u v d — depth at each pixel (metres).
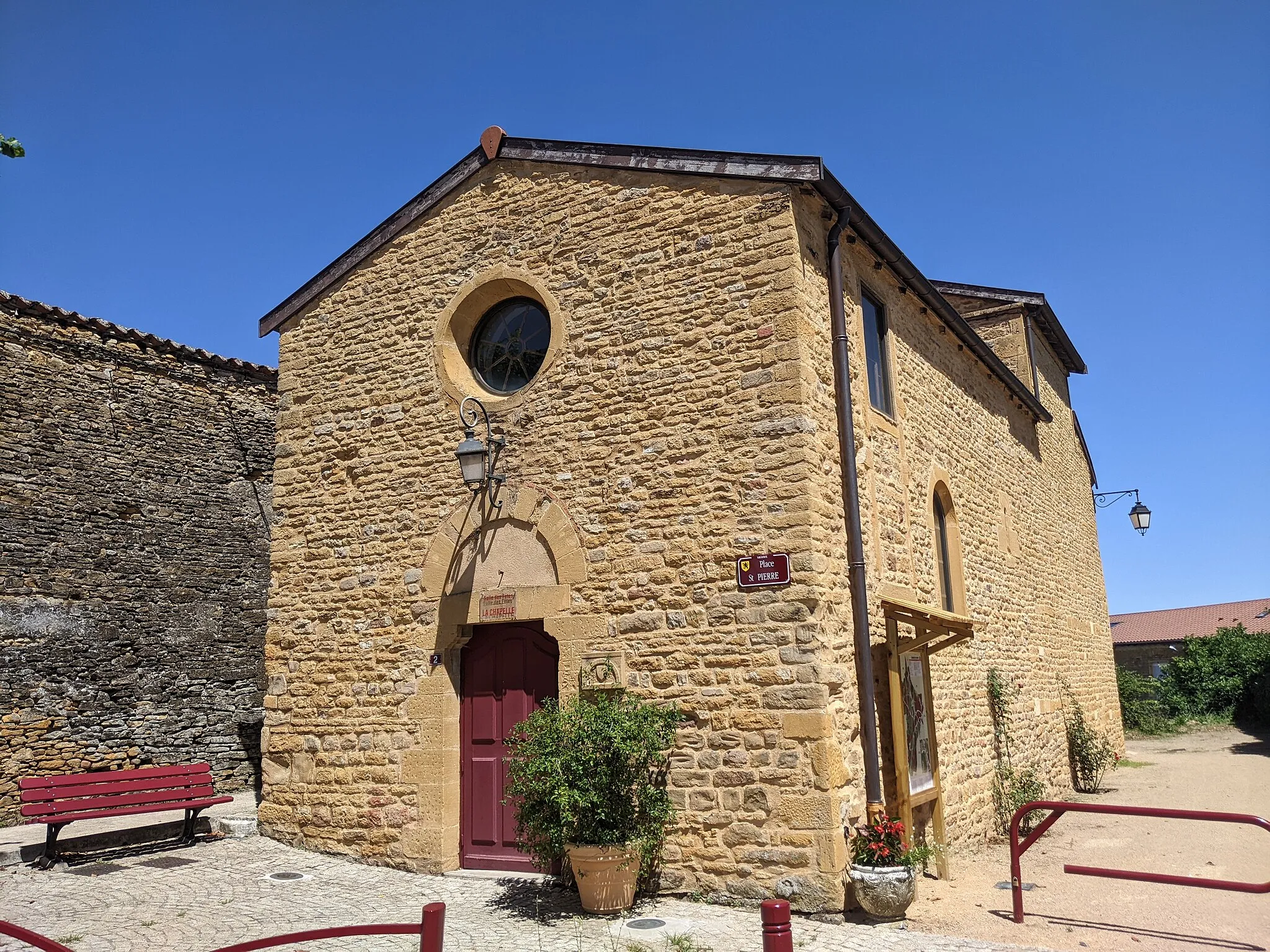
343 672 8.44
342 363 9.17
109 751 10.98
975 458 11.09
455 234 8.83
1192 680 26.73
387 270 9.15
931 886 7.17
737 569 6.79
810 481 6.70
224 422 12.96
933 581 8.99
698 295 7.39
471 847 7.75
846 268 8.14
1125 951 5.48
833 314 7.58
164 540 11.98
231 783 12.13
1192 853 8.52
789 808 6.30
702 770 6.64
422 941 3.35
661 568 7.08
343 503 8.81
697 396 7.21
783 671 6.49
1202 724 24.80
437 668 7.96
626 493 7.36
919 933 5.84
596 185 8.11
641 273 7.70
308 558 8.88
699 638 6.84
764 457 6.86
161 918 6.32
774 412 6.88
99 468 11.43
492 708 7.89
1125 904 6.59
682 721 6.77
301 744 8.52
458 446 8.09
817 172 7.09
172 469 12.23
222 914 6.43
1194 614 37.59
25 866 7.75
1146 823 10.41
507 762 7.69
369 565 8.53
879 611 7.49
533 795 6.50
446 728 7.84
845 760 6.49
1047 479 14.73
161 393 12.27
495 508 7.96
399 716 8.08
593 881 6.26
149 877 7.46
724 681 6.68
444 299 8.73
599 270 7.91
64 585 10.88
